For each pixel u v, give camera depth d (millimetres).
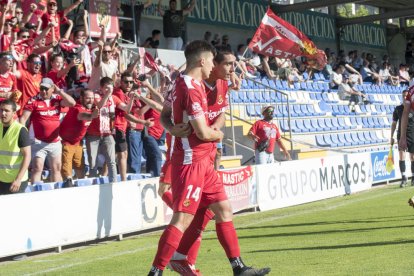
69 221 14484
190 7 31844
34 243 13656
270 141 23922
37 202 13781
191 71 8992
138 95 18438
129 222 16047
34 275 11383
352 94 39656
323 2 40250
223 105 9727
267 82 34125
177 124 8906
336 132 36312
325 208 20734
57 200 14242
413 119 16172
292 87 36188
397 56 55438
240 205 20094
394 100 45562
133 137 19797
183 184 8805
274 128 24000
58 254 13992
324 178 24312
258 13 41906
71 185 16656
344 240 13469
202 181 8875
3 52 17984
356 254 11609
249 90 32531
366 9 56188
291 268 10586
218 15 39031
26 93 18703
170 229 8680
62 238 14289
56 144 17484
